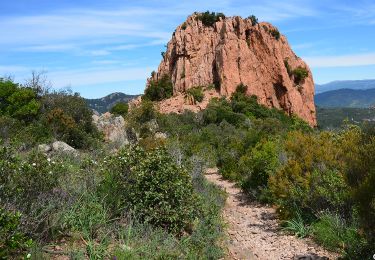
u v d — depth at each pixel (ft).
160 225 23.57
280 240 26.53
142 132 95.25
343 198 25.63
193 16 245.24
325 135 37.06
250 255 23.41
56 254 16.85
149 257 18.44
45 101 81.35
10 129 57.47
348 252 21.20
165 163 24.93
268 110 207.92
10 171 18.12
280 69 231.50
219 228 26.43
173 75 233.14
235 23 235.61
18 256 15.35
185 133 111.96
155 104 208.95
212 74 225.76
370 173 18.95
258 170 42.32
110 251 18.11
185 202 24.86
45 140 58.49
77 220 19.69
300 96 233.96
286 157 41.96
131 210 22.25
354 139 29.76
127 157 25.09
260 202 39.04
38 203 17.85
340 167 28.04
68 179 22.75
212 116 162.61
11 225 14.20
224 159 62.28
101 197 22.33
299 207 29.66
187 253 20.15
